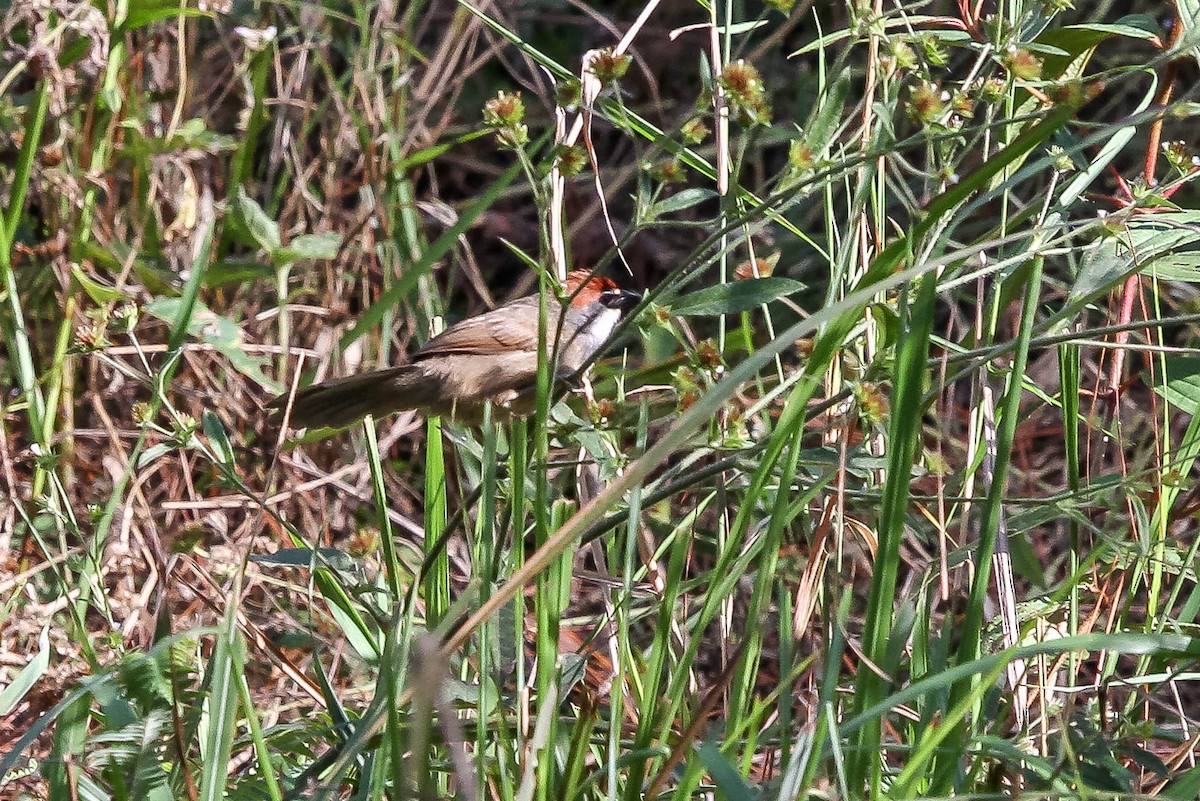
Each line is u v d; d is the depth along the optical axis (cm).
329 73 1147
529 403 895
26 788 723
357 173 1177
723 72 550
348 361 1095
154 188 1057
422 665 468
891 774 684
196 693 631
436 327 1007
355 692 831
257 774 673
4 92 1029
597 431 632
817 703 615
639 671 729
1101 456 859
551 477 838
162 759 673
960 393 1204
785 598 632
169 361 726
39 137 973
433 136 1218
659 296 595
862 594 934
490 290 1388
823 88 628
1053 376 1130
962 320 1144
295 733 690
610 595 749
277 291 1087
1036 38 709
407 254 1131
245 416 1027
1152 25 770
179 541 696
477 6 1216
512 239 1396
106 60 953
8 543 830
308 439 865
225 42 1163
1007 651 531
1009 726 645
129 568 803
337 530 1048
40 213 1089
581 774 598
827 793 550
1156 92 938
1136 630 735
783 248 1216
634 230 563
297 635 741
